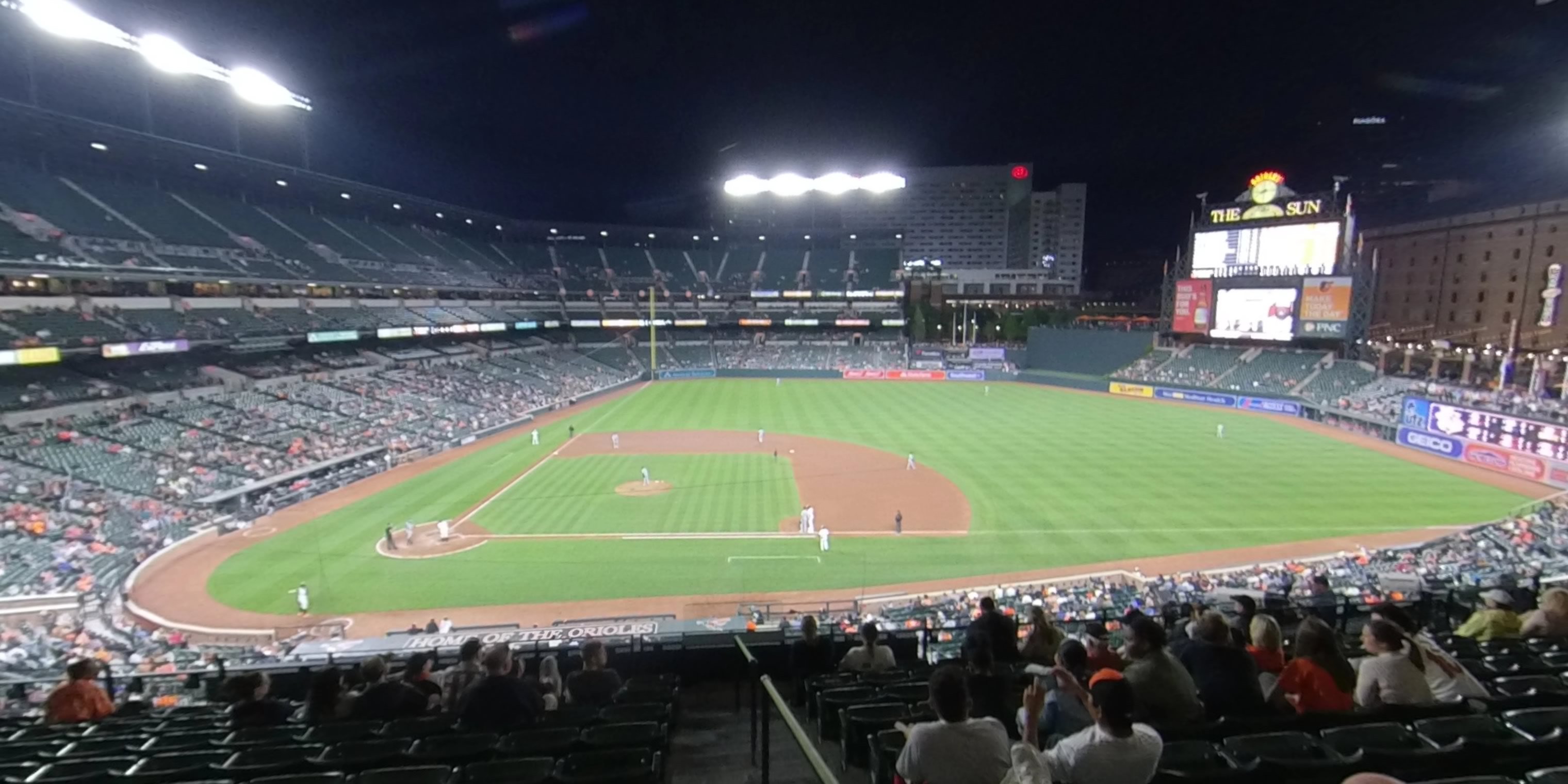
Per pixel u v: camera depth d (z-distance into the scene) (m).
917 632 14.16
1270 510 34.66
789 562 28.52
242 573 27.52
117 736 8.16
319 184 63.41
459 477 42.22
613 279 101.62
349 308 62.50
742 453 48.31
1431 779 5.09
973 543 30.52
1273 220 66.81
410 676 10.29
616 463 45.59
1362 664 6.73
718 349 99.94
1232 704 6.77
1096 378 81.56
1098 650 8.04
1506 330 71.00
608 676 9.70
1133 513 34.31
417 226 85.44
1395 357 66.12
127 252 45.41
